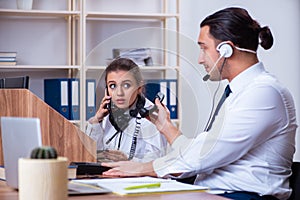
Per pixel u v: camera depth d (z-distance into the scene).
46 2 5.05
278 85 2.53
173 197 1.67
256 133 2.43
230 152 2.40
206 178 2.53
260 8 5.57
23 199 1.37
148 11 5.34
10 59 4.71
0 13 4.80
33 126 1.58
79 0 4.89
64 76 5.08
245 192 2.44
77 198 1.63
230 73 2.54
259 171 2.46
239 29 2.47
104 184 1.89
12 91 2.23
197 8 5.40
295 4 5.66
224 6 5.47
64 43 5.08
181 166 2.30
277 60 5.64
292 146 2.59
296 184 2.46
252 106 2.45
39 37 5.03
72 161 2.19
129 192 1.72
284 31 5.64
